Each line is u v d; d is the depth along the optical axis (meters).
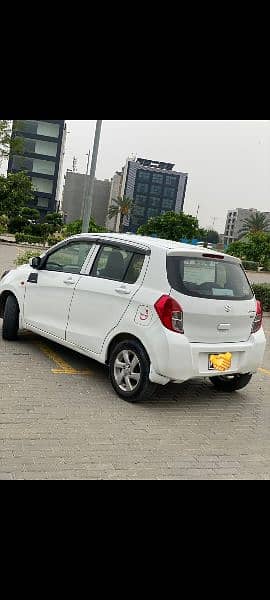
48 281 6.21
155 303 4.89
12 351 6.50
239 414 5.36
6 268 17.41
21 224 46.88
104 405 5.04
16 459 3.75
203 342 5.05
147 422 4.77
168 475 3.81
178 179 130.00
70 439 4.18
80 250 6.05
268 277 35.59
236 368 5.37
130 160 126.75
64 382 5.55
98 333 5.46
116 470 3.79
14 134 19.58
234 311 5.23
